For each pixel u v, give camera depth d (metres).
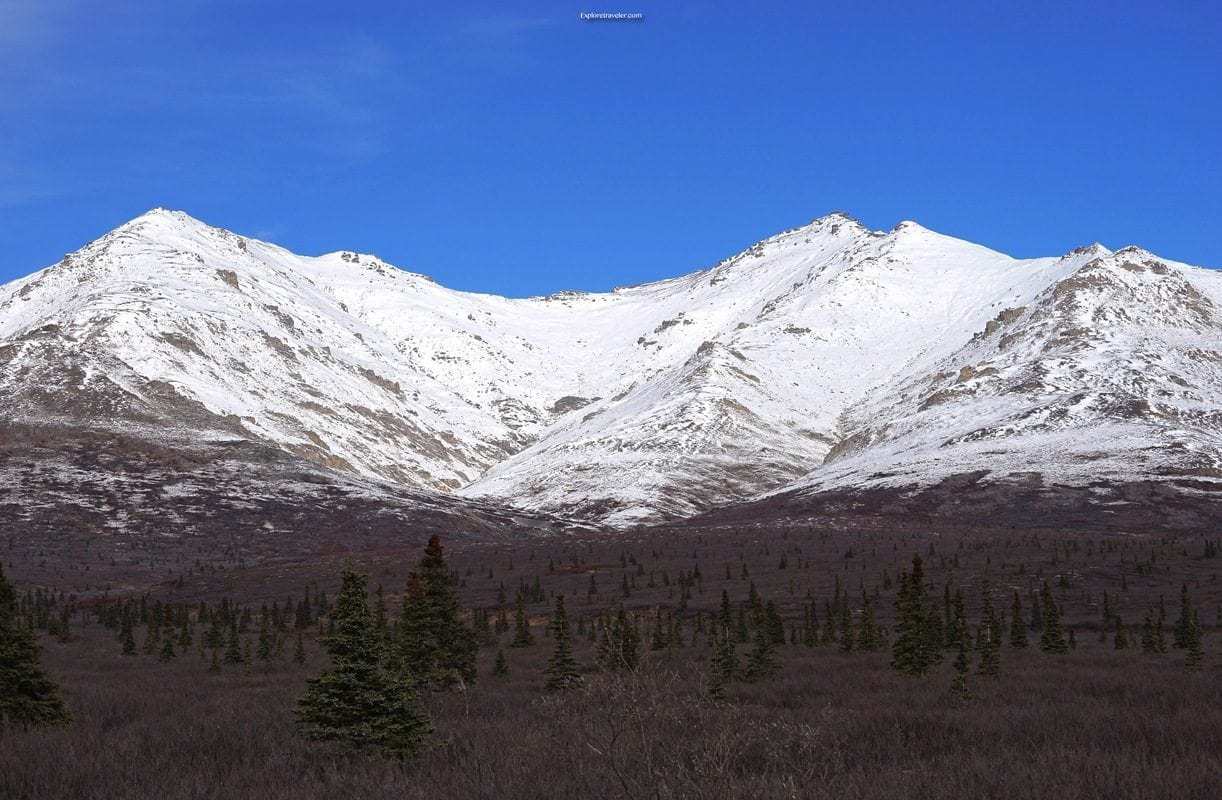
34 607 99.00
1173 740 22.62
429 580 40.50
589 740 17.94
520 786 17.50
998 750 21.59
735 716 18.92
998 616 80.62
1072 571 106.44
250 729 27.20
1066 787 17.00
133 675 54.25
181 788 18.92
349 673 24.44
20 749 23.06
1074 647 62.41
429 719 25.09
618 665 20.38
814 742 19.39
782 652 60.53
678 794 15.82
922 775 18.22
